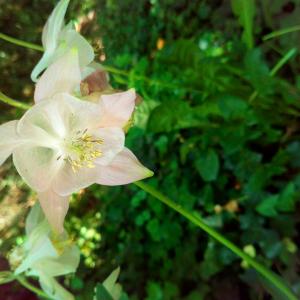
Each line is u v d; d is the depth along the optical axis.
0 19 0.45
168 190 0.28
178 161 0.29
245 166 0.24
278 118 0.24
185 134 0.29
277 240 0.23
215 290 0.24
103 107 0.13
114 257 0.31
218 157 0.26
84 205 0.36
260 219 0.23
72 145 0.14
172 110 0.25
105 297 0.13
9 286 0.34
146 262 0.29
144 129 0.28
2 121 0.36
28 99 0.41
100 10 0.42
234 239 0.24
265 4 0.27
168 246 0.27
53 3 0.44
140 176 0.14
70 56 0.12
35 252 0.14
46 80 0.13
